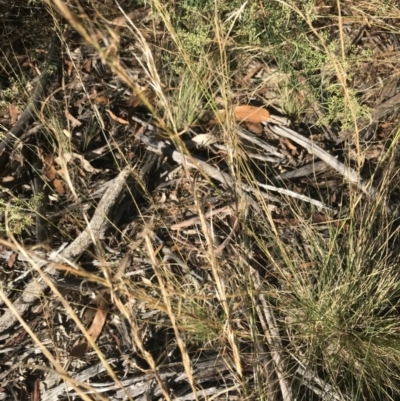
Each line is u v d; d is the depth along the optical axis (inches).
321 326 63.7
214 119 80.5
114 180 73.8
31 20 83.4
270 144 80.7
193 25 81.4
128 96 82.4
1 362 63.9
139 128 80.1
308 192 74.9
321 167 78.5
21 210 71.7
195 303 62.8
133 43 87.1
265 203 68.6
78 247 68.7
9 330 65.5
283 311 64.8
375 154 80.3
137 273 68.8
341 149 79.3
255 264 69.3
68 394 57.7
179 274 69.6
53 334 65.4
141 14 88.0
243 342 64.6
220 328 59.9
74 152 77.0
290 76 79.9
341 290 63.6
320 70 82.9
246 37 82.0
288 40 77.8
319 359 63.0
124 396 62.2
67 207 72.5
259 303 65.3
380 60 87.0
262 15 81.2
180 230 72.8
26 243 70.1
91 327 66.0
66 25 84.0
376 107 84.7
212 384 63.2
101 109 81.4
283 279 67.7
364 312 64.7
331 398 59.9
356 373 61.6
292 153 80.5
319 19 92.4
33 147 77.0
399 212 73.2
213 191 75.3
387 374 61.3
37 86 80.0
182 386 62.7
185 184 75.9
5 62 83.0
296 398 59.6
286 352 63.3
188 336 64.6
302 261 67.9
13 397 62.2
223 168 77.7
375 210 67.8
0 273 68.1
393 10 90.7
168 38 82.3
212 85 81.8
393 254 70.4
